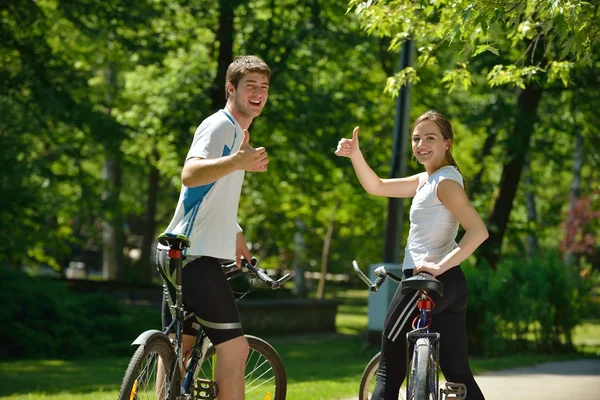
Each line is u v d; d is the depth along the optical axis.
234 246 10.37
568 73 18.08
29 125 41.84
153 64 45.09
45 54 41.09
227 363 10.23
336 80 52.16
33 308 34.19
